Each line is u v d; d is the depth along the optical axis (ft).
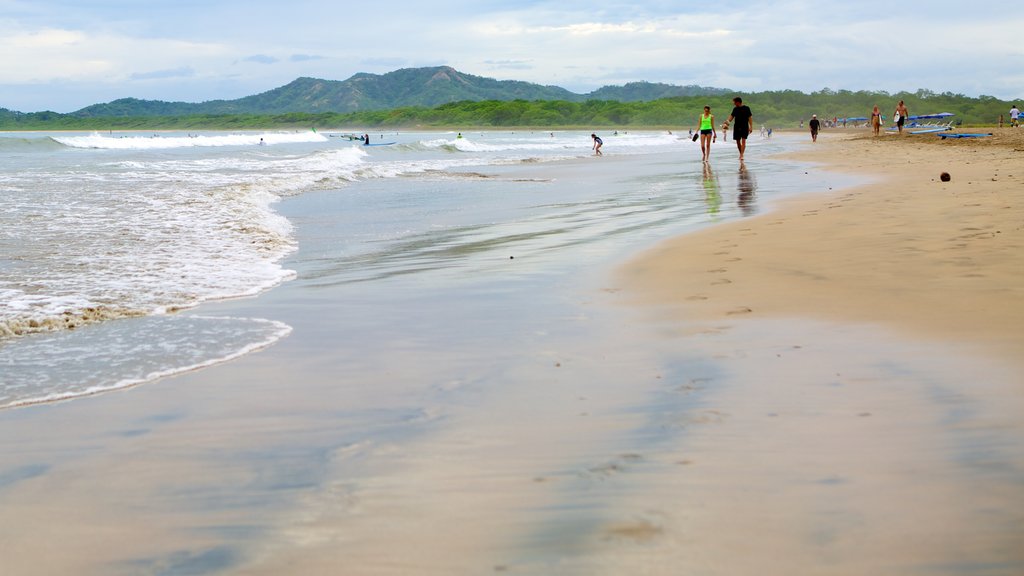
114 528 8.32
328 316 18.62
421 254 28.19
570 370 13.38
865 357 13.12
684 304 18.07
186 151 134.62
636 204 42.29
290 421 11.53
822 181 52.03
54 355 15.72
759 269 21.61
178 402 12.66
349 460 9.89
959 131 152.05
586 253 26.35
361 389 12.92
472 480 9.08
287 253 29.22
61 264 25.94
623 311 17.75
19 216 38.01
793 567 6.83
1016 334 13.87
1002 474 8.46
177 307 19.98
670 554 7.16
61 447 10.85
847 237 26.09
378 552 7.50
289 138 235.61
